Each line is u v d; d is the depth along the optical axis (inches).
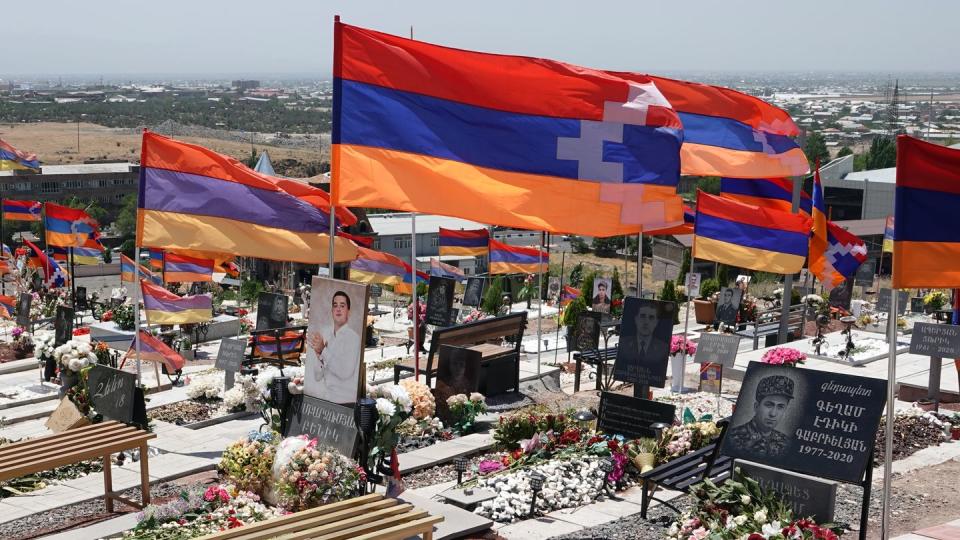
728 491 403.5
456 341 768.3
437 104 492.4
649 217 496.1
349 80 489.4
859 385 407.2
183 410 804.0
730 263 897.5
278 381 492.1
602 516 487.5
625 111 487.5
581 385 920.9
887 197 3129.9
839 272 1163.9
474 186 494.9
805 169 828.0
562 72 484.7
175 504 461.1
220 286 2178.9
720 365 803.4
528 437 606.5
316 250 656.4
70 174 4847.4
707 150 823.1
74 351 666.2
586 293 1512.1
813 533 370.9
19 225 3833.7
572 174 493.4
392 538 369.7
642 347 652.7
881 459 606.2
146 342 902.4
